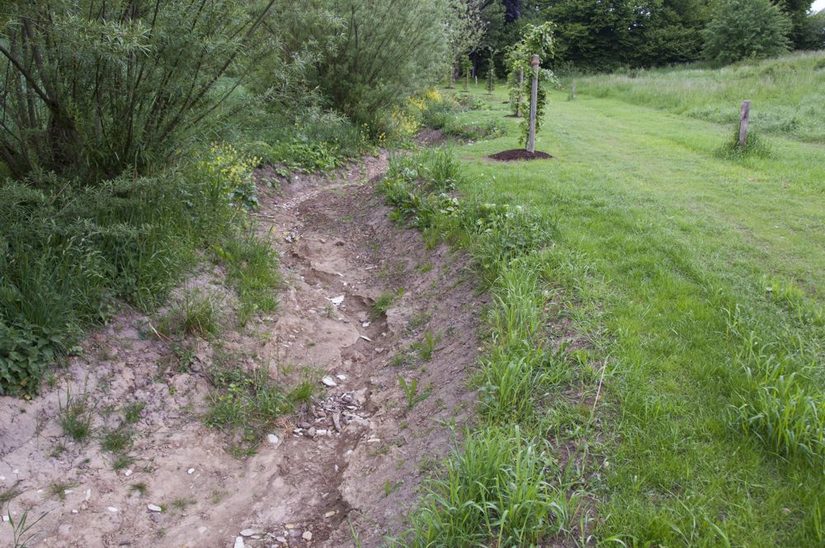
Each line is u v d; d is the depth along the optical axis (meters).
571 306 4.61
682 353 4.00
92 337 4.51
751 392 3.51
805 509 2.74
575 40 43.12
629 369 3.80
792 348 4.00
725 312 4.46
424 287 6.03
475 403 3.81
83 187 5.26
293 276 6.61
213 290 5.57
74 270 4.60
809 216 6.72
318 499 3.81
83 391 4.17
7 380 3.90
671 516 2.74
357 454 4.08
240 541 3.48
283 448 4.34
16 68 4.76
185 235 5.89
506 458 3.02
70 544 3.33
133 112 5.34
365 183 9.34
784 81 18.86
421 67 14.66
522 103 17.08
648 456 3.13
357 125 12.85
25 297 4.18
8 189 4.41
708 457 3.10
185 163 6.00
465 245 6.09
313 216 8.42
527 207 6.79
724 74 24.17
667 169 9.28
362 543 3.20
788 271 5.23
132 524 3.54
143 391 4.40
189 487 3.87
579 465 3.13
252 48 6.24
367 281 6.68
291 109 9.83
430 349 4.97
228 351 5.00
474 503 2.76
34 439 3.81
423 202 7.32
